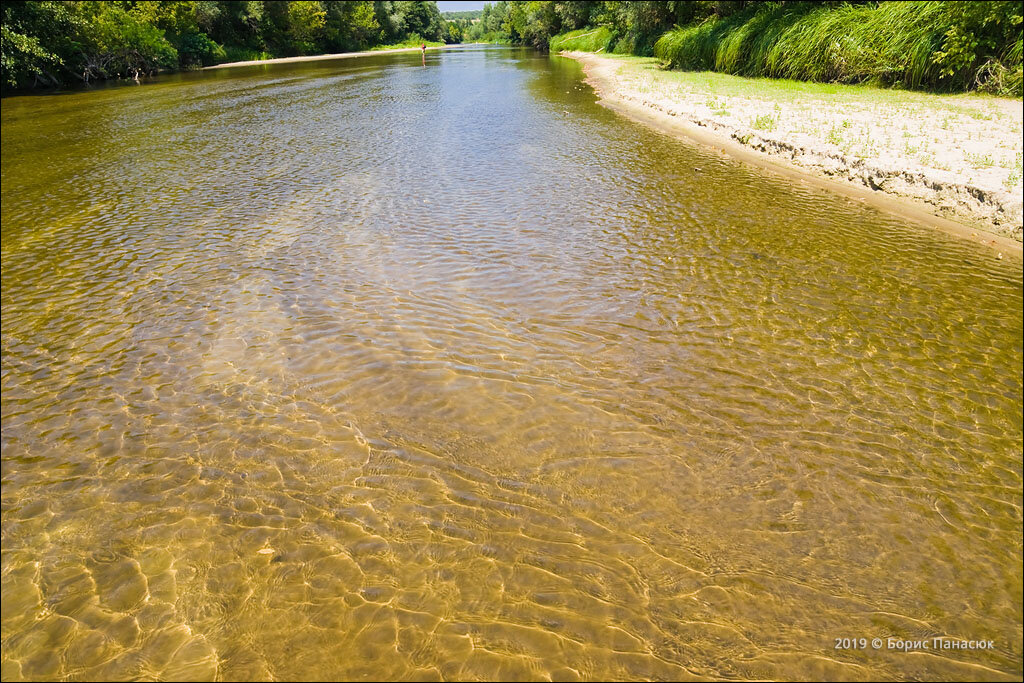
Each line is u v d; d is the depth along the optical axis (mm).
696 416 5133
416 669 3168
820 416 5102
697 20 33438
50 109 24734
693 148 14664
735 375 5680
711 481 4422
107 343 6465
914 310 6781
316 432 5035
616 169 12789
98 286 7801
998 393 5336
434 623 3412
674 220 9664
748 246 8617
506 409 5258
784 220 9609
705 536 3965
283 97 26469
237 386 5672
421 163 13555
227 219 10164
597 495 4312
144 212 10719
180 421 5230
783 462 4598
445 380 5672
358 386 5613
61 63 33125
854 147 12117
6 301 7445
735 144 14523
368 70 41594
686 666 3154
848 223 9438
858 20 20703
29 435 5121
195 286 7695
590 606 3496
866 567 3736
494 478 4496
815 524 4043
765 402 5289
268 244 8977
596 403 5316
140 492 4465
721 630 3352
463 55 62531
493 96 25547
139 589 3695
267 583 3693
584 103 22672
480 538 3971
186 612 3541
